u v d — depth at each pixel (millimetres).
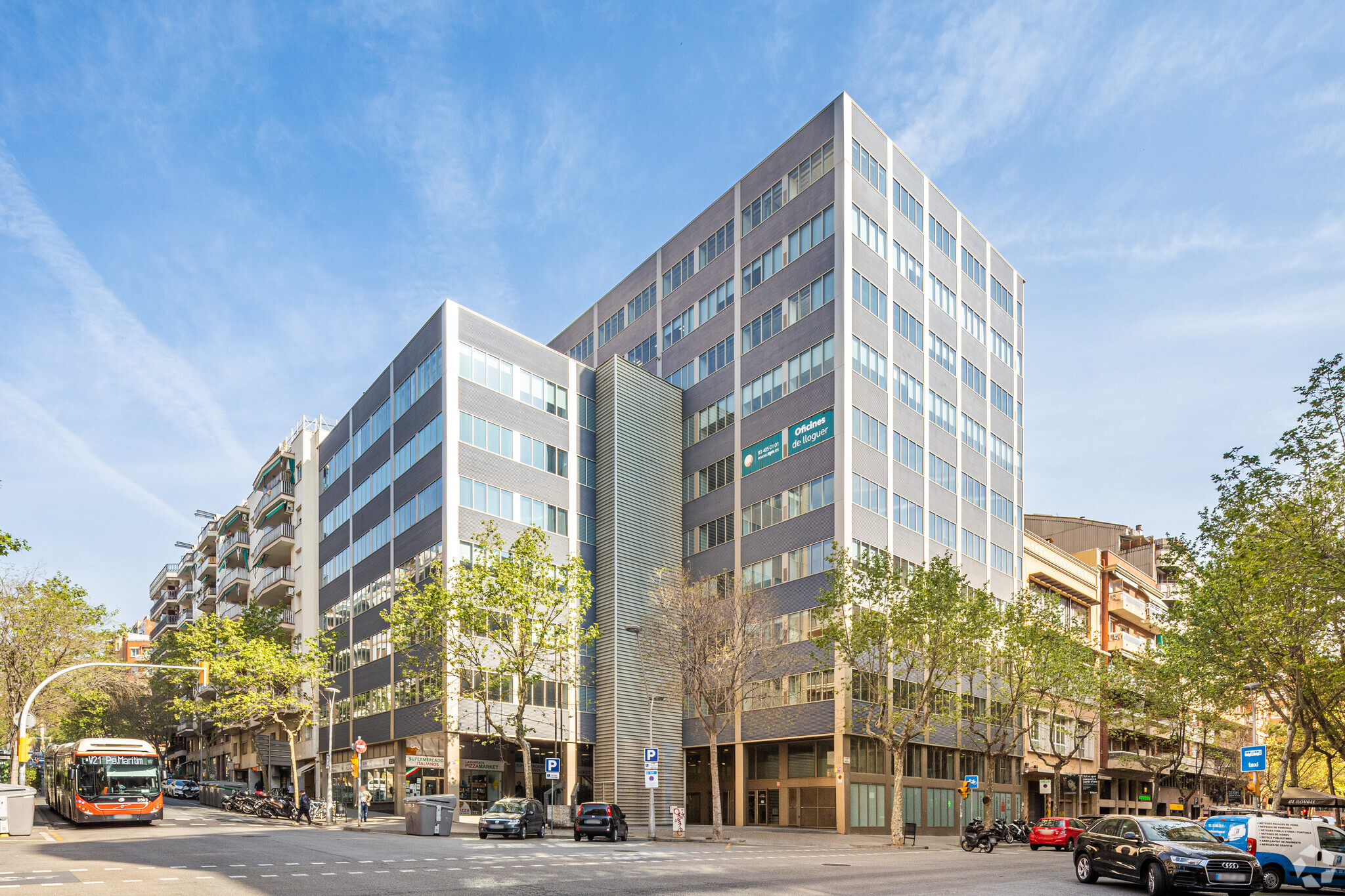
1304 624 27016
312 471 74938
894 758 42688
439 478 51781
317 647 59750
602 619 56656
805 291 54812
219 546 94438
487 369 54469
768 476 55469
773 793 52406
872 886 19672
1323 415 23969
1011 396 68375
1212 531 28469
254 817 48594
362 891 17078
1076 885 21234
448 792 48375
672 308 65812
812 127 56000
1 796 31125
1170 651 50000
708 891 17969
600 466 59625
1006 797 60469
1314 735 33719
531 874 20719
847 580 41031
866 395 52531
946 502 58688
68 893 16438
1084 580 74750
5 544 26000
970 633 40906
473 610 40750
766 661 44312
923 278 59500
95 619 53688
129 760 37781
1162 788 82812
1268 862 24016
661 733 56219
